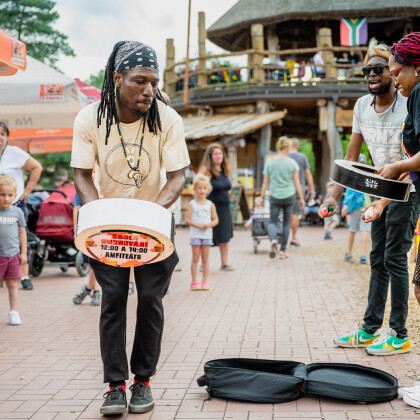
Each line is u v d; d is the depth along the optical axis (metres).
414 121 3.72
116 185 3.83
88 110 3.76
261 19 23.52
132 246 3.48
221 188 10.21
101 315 3.74
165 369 4.68
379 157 4.98
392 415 3.62
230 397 3.94
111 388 3.74
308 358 4.88
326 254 12.62
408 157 4.04
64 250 10.56
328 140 21.53
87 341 5.67
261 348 5.25
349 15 22.75
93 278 7.57
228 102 22.42
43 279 10.20
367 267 10.51
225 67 23.14
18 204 8.88
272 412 3.72
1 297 8.24
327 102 21.50
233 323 6.32
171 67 25.52
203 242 8.57
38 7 41.44
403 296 4.89
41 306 7.53
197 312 6.96
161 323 3.80
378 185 3.97
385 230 5.04
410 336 5.42
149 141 3.78
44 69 9.97
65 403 3.96
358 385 3.96
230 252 13.52
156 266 3.74
